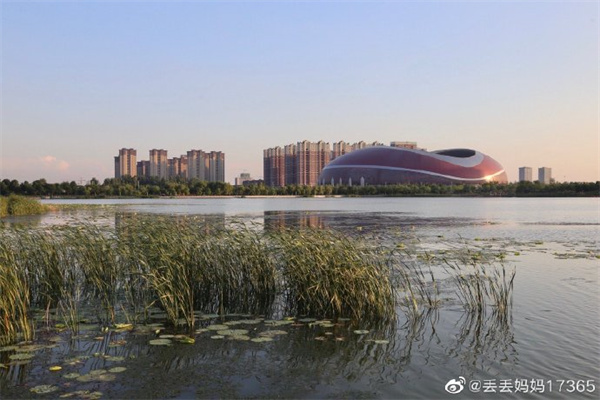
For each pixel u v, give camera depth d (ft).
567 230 110.11
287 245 43.75
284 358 30.40
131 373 28.09
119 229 50.70
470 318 38.42
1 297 33.63
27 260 44.86
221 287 42.19
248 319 38.52
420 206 258.16
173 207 232.73
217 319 38.40
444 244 81.15
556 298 44.57
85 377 27.37
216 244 45.01
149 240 46.26
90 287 47.19
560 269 58.39
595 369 28.66
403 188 473.67
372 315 38.70
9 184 366.63
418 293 46.06
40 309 41.14
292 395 25.67
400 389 26.32
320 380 27.40
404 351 31.58
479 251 72.74
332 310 39.50
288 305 41.96
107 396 25.32
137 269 43.68
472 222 135.23
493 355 30.86
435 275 54.29
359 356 30.73
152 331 35.27
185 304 39.04
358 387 26.55
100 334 34.60
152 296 42.65
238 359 30.25
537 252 72.23
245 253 43.91
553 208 229.25
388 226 120.57
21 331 35.04
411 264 59.88
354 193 479.41
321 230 47.96
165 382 27.02
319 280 39.42
